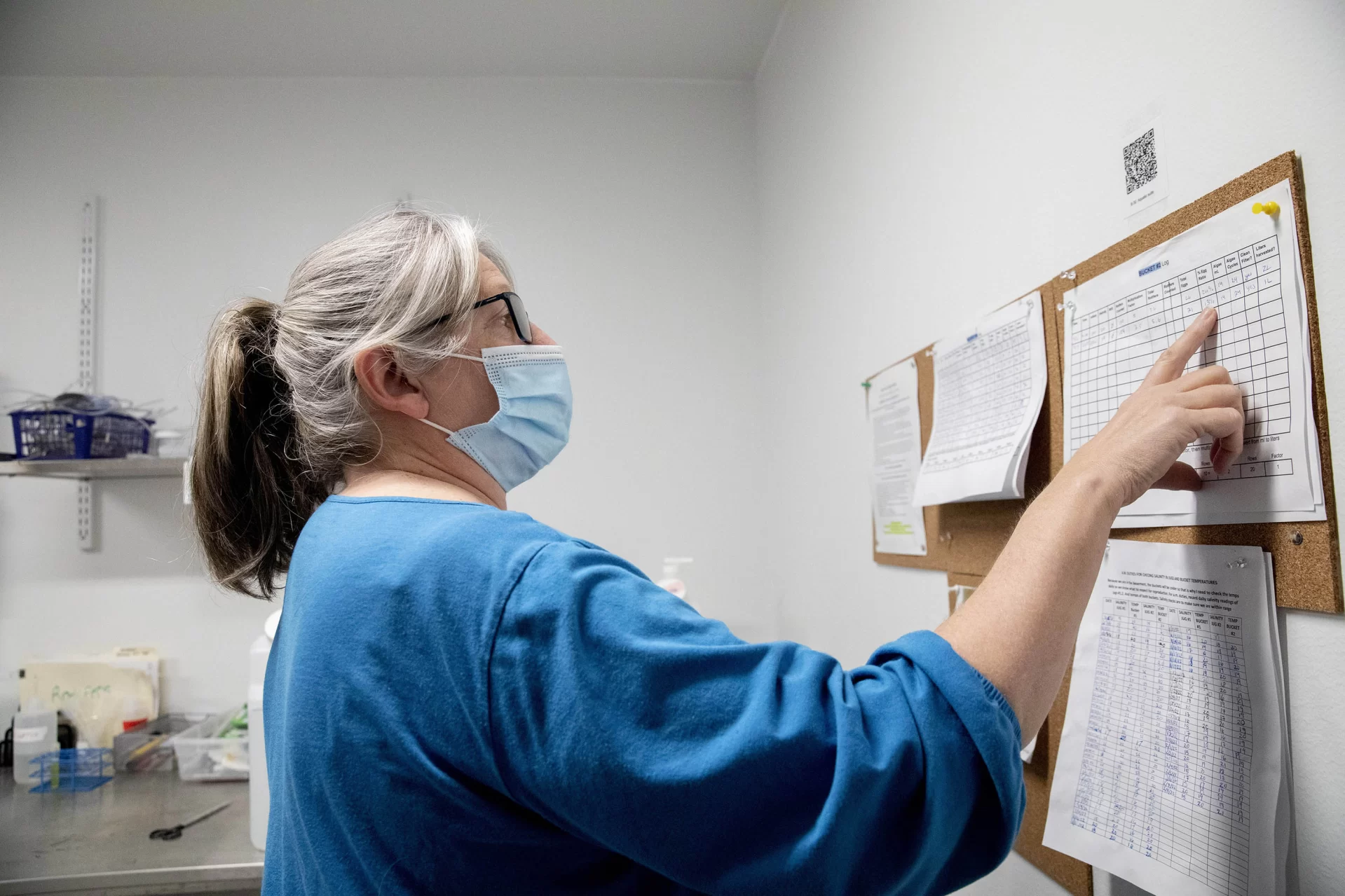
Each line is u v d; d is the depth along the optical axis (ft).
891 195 4.78
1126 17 2.72
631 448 7.79
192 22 6.97
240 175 7.73
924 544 4.34
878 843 1.65
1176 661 2.49
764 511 7.84
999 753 1.67
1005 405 3.45
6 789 6.38
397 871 1.79
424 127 7.92
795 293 6.86
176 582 7.32
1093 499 1.99
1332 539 2.00
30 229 7.53
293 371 2.36
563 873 1.90
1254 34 2.21
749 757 1.61
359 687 1.83
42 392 7.41
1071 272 3.01
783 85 7.19
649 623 1.78
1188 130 2.45
